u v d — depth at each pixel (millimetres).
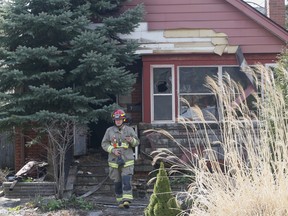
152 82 15320
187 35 15391
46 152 15430
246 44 15336
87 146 16750
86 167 14031
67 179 13141
